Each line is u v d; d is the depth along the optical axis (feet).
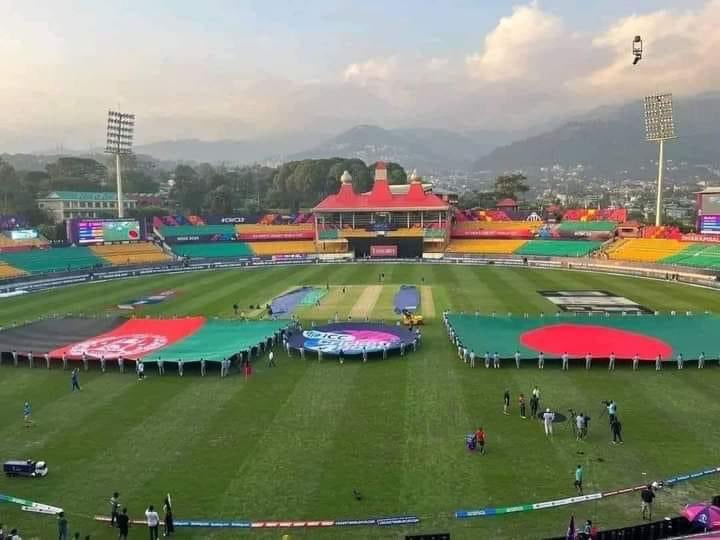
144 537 84.94
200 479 100.32
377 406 132.46
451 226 482.69
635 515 87.76
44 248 387.96
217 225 487.61
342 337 188.34
